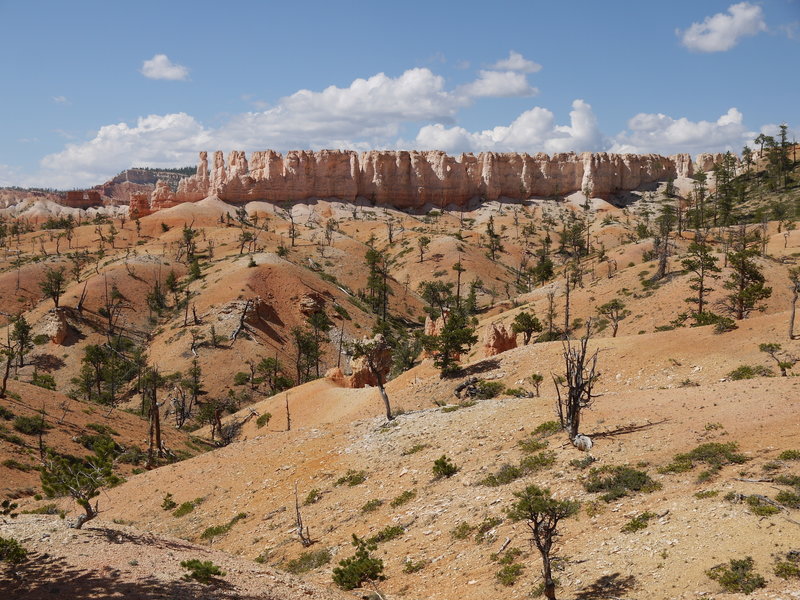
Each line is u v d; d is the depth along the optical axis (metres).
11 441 57.94
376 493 33.28
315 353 112.12
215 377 108.50
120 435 71.06
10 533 22.08
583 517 23.23
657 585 17.50
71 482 22.70
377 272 166.75
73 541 21.41
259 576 21.53
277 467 42.09
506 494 27.36
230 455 47.31
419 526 27.80
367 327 139.00
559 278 146.12
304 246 198.50
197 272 150.88
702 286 79.56
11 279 152.62
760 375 45.41
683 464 24.56
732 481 22.00
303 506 34.69
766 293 67.44
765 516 18.97
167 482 44.81
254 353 115.94
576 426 30.30
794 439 24.39
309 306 134.88
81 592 17.44
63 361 115.31
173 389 103.56
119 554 20.59
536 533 18.62
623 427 31.05
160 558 20.89
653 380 50.22
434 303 161.62
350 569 23.70
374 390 71.94
